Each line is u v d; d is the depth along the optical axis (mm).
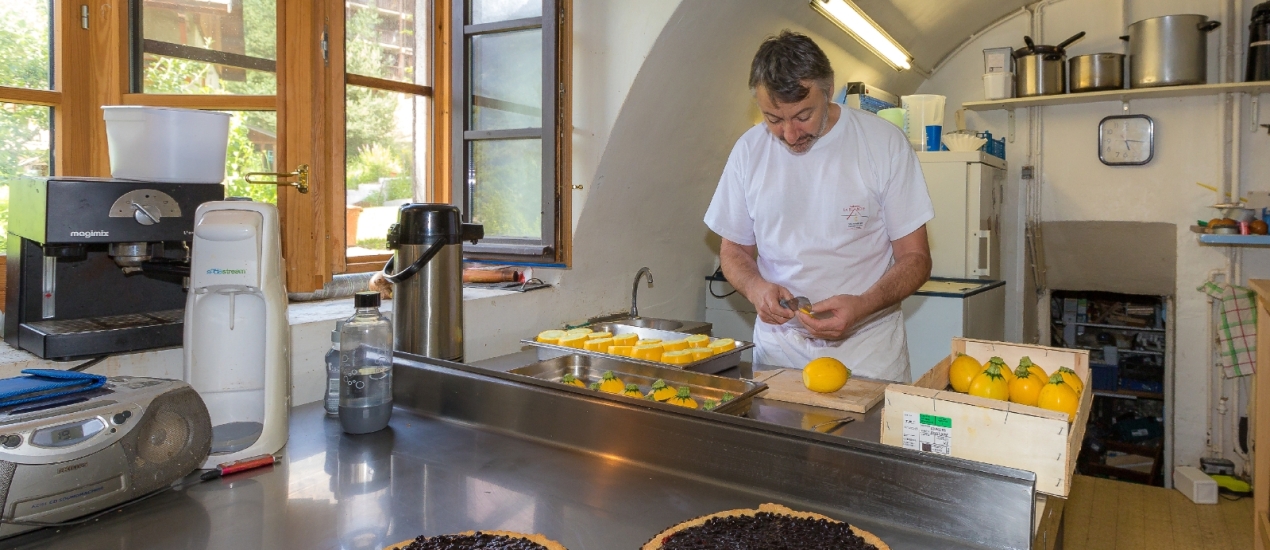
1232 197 3609
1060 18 3914
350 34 2260
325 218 2037
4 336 1386
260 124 1929
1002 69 3820
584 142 2447
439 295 1623
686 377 1554
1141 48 3518
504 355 2199
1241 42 3555
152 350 1418
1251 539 3080
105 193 1255
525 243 2430
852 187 1811
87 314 1394
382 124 2385
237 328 1214
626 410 1205
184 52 1851
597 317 2518
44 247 1262
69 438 932
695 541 891
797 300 1644
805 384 1548
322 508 1028
